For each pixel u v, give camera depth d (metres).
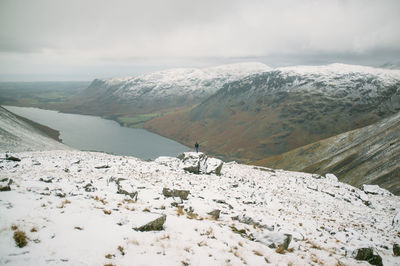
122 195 18.81
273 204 28.83
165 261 9.32
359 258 15.18
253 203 26.92
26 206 11.30
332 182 51.56
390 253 18.20
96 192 18.53
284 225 19.64
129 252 9.40
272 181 43.69
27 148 84.62
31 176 25.25
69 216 11.31
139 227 11.44
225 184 33.72
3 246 8.09
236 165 57.91
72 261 8.15
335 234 20.91
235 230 15.05
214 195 25.42
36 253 8.16
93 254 8.75
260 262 11.14
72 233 9.84
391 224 28.67
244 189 33.34
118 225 11.41
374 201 41.34
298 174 56.38
